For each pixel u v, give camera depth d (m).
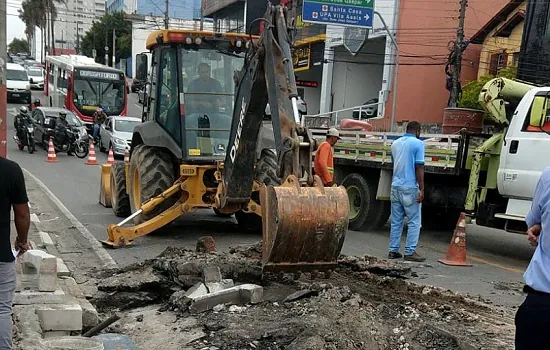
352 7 23.39
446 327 4.96
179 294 5.62
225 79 9.23
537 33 22.41
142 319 5.31
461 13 25.33
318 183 5.16
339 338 4.45
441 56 30.02
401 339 4.62
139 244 8.62
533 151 8.26
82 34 92.06
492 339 4.75
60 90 30.89
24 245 3.79
